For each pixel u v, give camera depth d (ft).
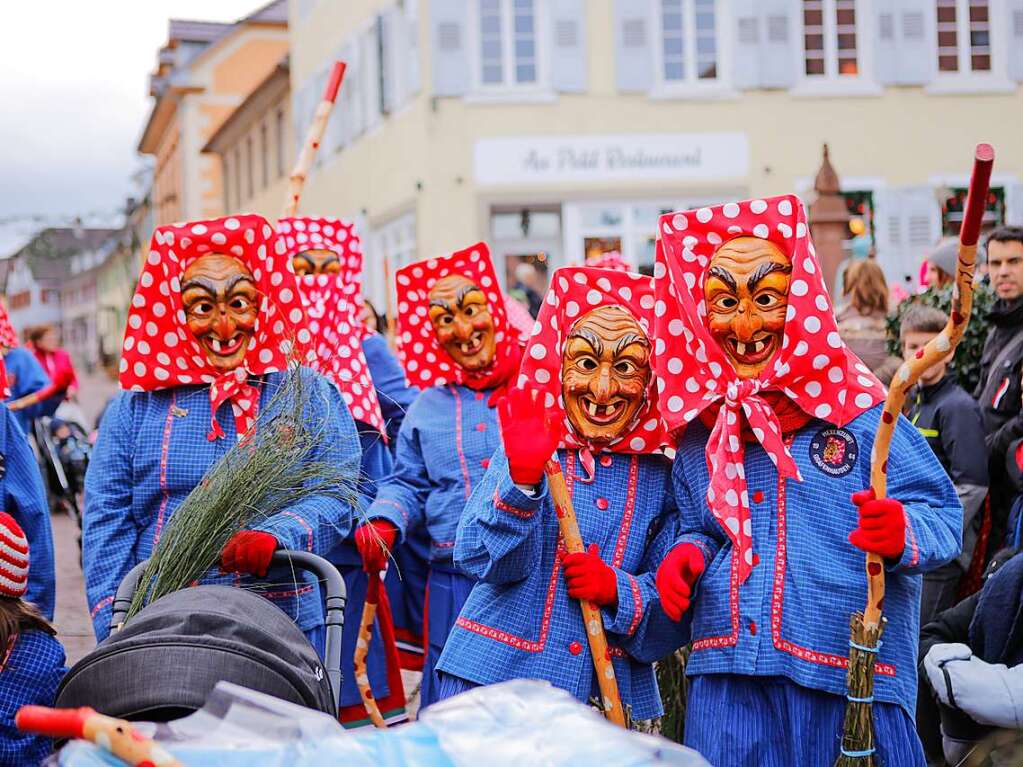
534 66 68.59
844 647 12.40
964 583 19.39
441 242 68.64
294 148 100.07
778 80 69.10
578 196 68.74
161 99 147.95
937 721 15.42
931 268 26.84
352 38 81.10
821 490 12.69
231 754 7.45
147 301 15.92
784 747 12.60
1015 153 70.44
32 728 7.23
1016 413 20.27
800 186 69.56
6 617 12.75
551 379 14.11
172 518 14.28
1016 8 70.03
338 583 13.99
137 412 16.07
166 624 10.96
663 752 7.55
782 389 12.85
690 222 13.28
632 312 14.17
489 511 13.37
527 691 8.12
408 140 71.26
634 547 13.89
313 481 15.26
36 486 17.19
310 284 21.65
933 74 69.82
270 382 15.92
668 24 69.00
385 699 19.90
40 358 50.39
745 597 12.73
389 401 22.25
